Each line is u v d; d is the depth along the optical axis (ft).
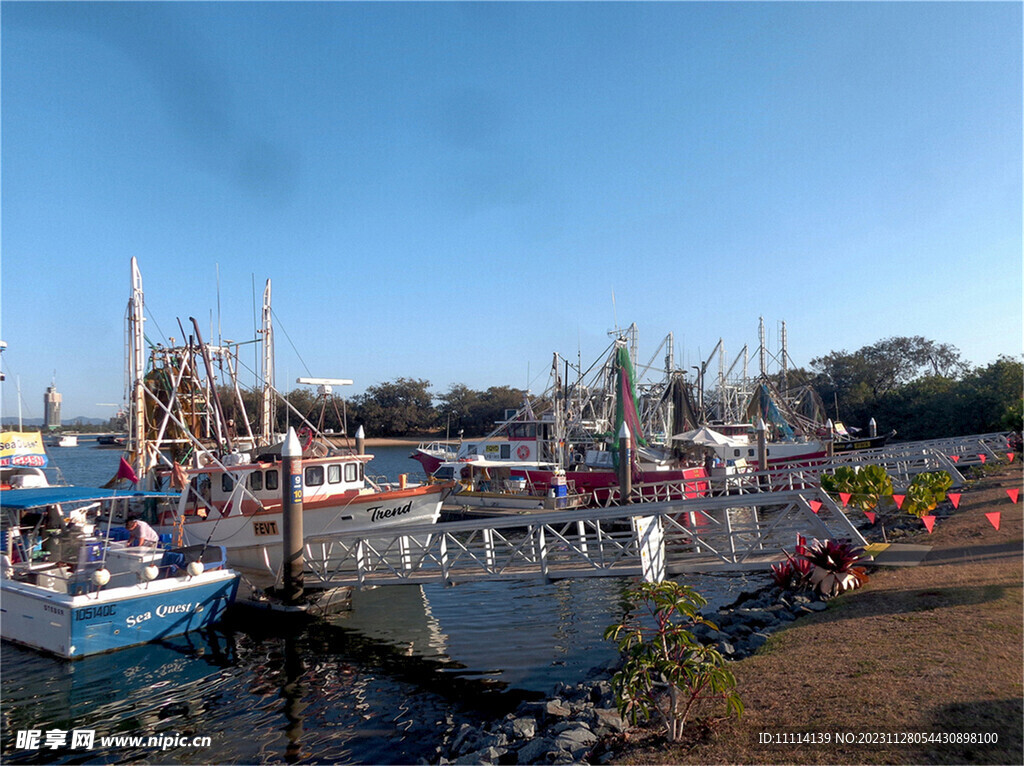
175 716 42.52
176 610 57.77
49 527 70.79
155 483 80.94
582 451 150.00
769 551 58.39
